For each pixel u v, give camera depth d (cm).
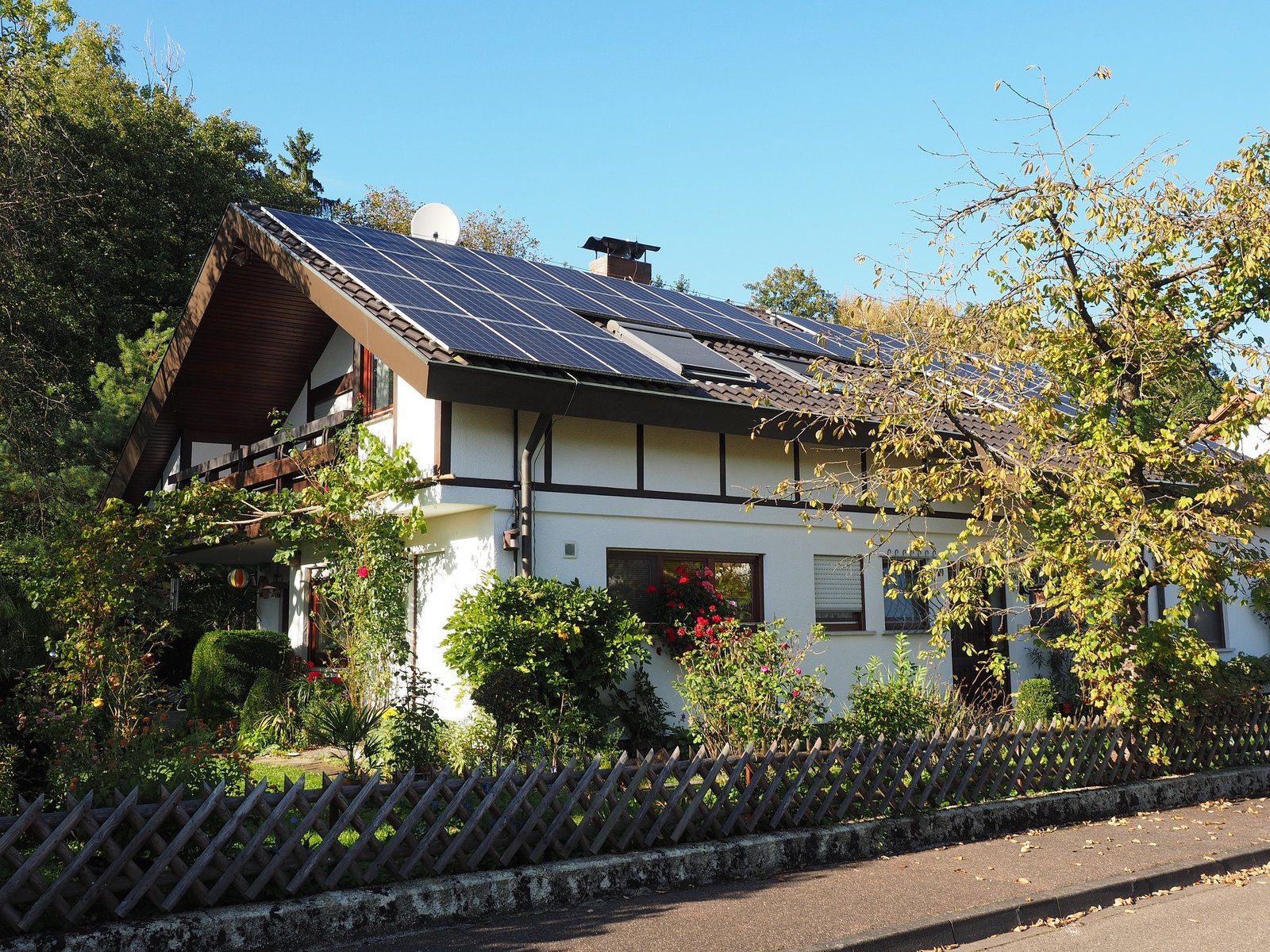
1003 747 954
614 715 1176
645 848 742
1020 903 682
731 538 1348
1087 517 1045
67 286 2328
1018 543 1146
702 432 1341
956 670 1562
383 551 1202
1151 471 1104
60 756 801
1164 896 752
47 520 1781
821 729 1094
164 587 1728
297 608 1614
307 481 1344
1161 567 1043
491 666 1052
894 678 1078
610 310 1460
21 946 526
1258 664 1689
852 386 1145
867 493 1165
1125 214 1038
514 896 668
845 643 1438
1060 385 1145
